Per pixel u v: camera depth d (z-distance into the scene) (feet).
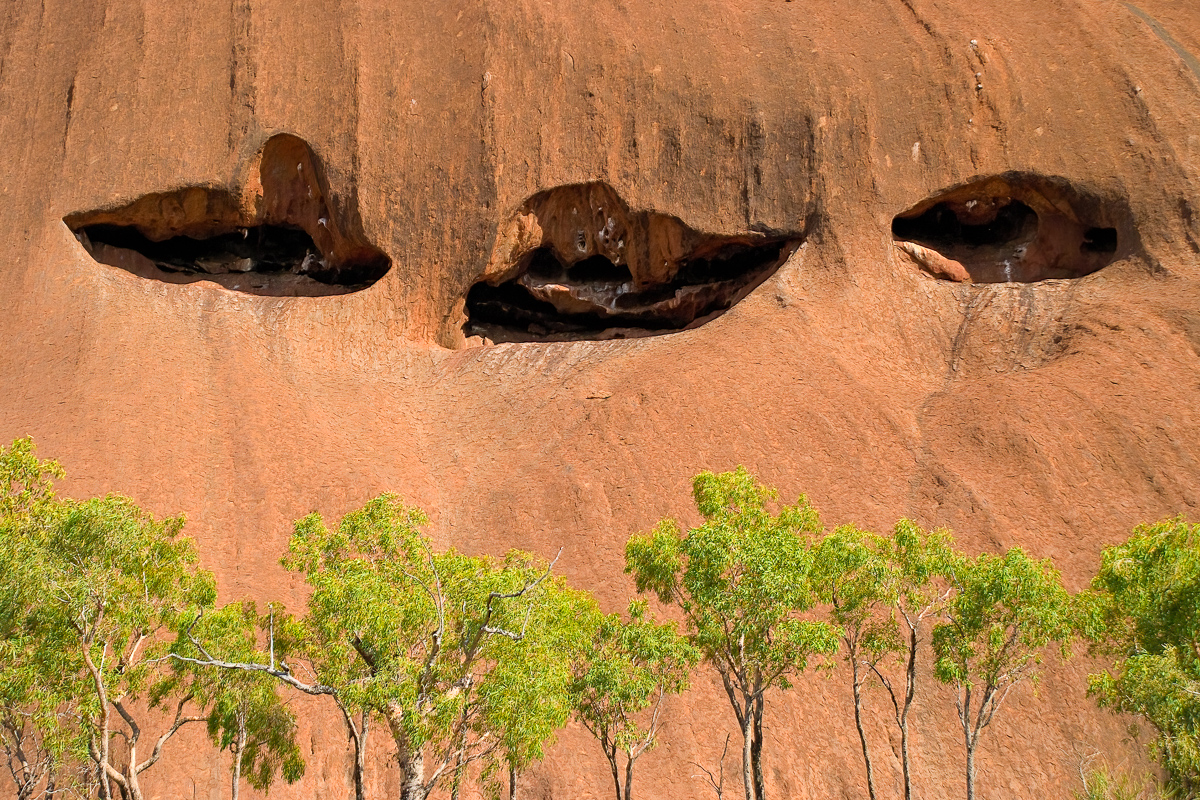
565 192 198.39
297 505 154.10
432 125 205.98
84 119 214.48
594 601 105.70
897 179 190.08
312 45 214.90
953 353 172.65
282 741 99.96
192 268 213.66
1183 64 193.47
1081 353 161.48
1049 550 134.41
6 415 169.99
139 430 163.63
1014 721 115.55
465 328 202.90
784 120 195.72
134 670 97.14
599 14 215.31
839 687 121.19
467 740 91.20
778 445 154.71
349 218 201.57
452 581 90.43
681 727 119.44
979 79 194.29
